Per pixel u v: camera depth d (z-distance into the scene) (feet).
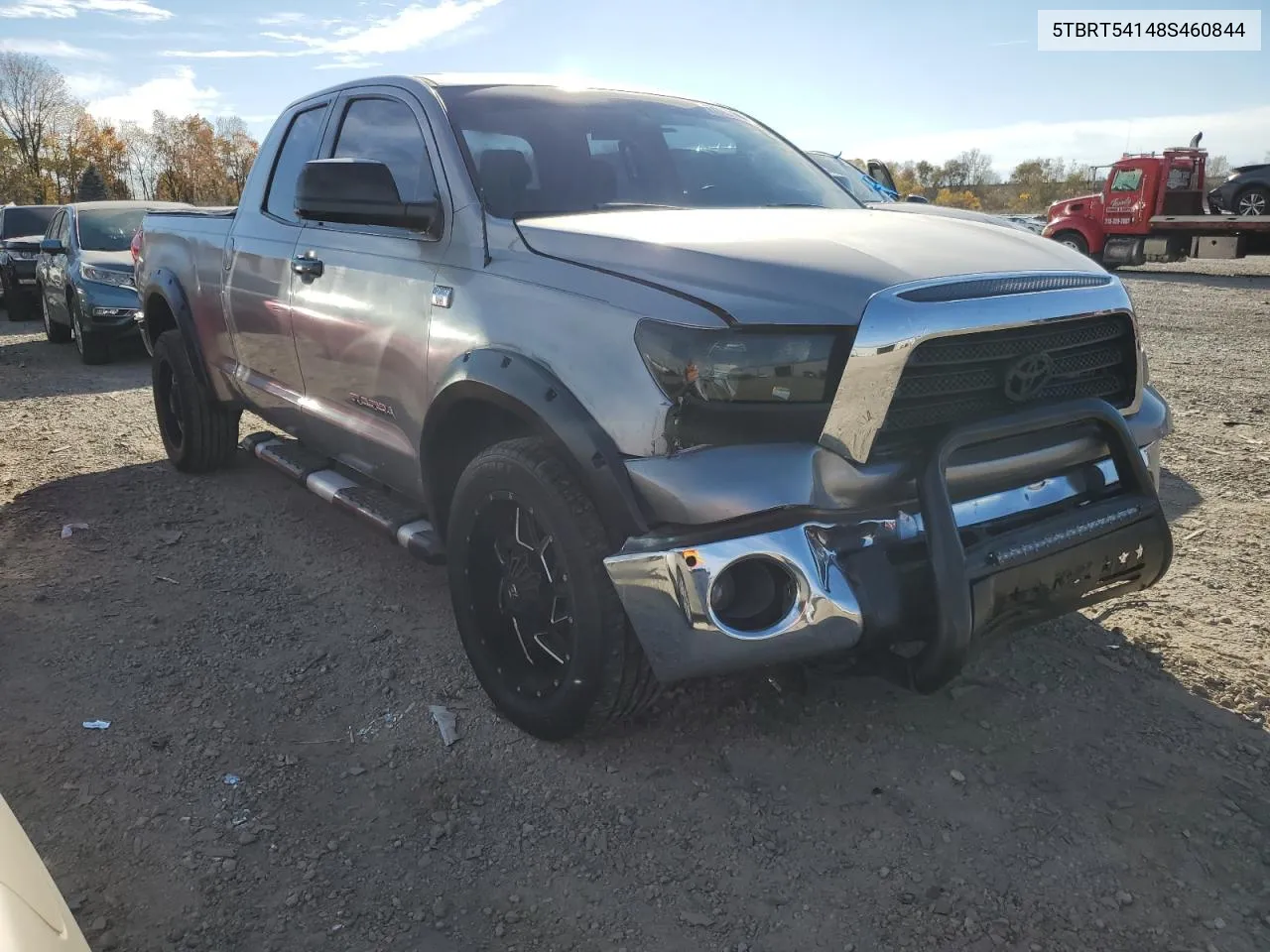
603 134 11.62
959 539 7.64
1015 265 8.48
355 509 12.21
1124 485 8.91
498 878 7.84
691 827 8.36
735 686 10.37
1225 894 7.42
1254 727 9.54
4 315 53.21
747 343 7.60
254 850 8.16
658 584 7.79
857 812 8.47
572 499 8.41
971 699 10.12
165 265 17.83
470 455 10.62
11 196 265.13
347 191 10.58
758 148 12.85
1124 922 7.18
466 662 11.30
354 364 11.84
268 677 10.98
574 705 8.87
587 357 8.33
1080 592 8.52
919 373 7.87
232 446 18.30
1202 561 13.35
